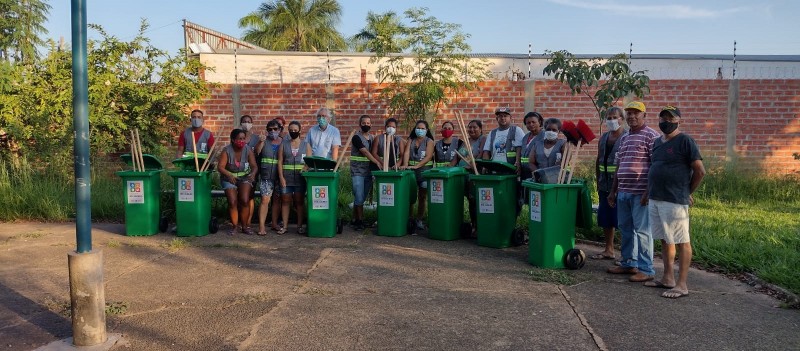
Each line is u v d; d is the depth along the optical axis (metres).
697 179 5.99
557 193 7.16
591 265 7.46
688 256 6.12
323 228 9.20
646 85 11.08
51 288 6.50
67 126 12.14
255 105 13.00
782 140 12.48
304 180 9.50
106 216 10.95
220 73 17.83
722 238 8.16
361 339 4.99
